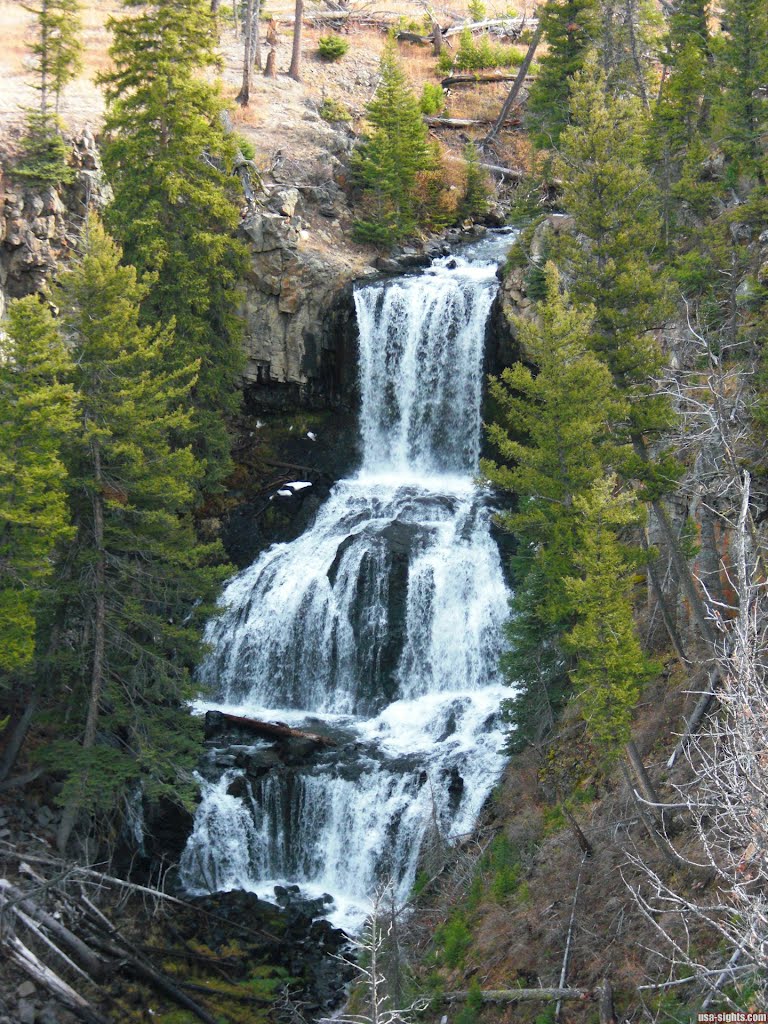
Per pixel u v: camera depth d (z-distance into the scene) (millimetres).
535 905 24000
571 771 28438
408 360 46688
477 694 36594
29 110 43031
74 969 24516
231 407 40406
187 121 37656
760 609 21391
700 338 22844
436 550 39844
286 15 74438
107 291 27688
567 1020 20312
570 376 26438
